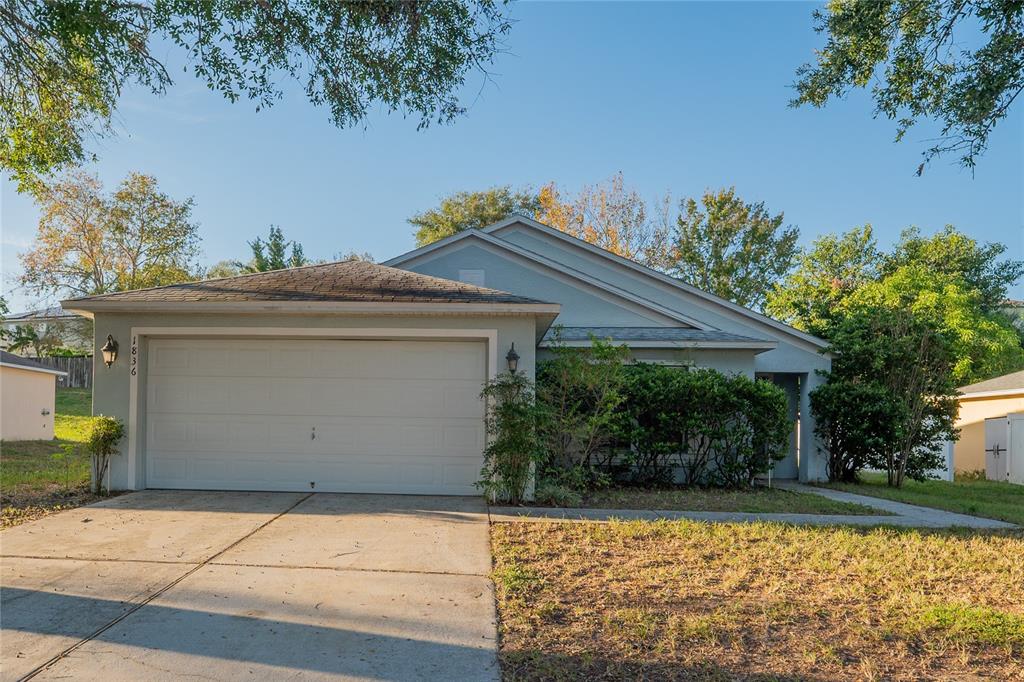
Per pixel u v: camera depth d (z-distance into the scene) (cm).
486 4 877
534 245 1510
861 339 1388
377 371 902
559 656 387
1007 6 743
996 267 3919
